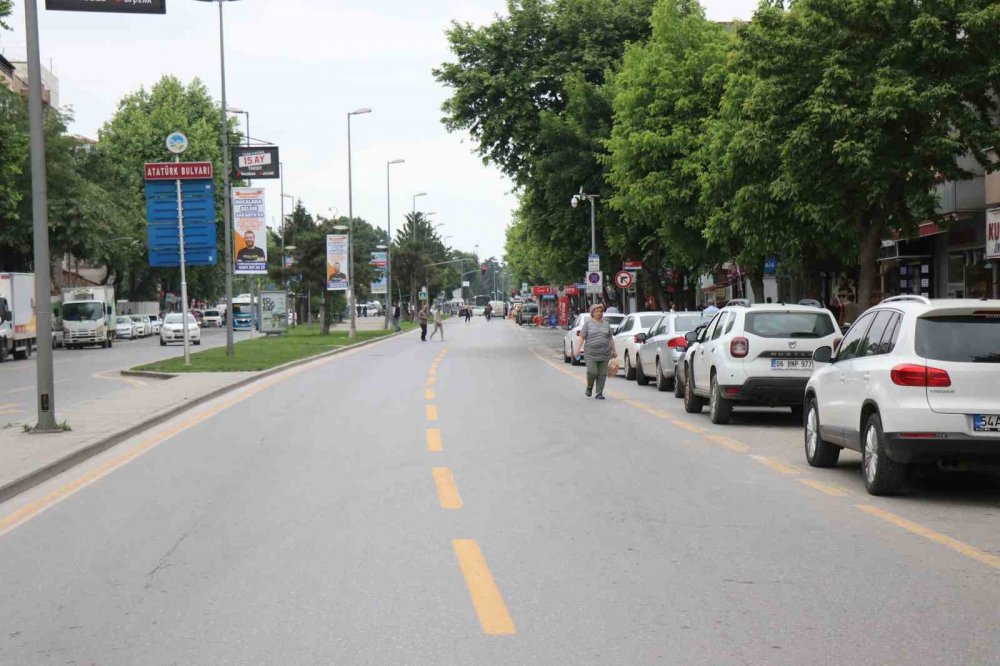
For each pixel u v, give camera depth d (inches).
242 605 237.3
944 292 1144.8
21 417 707.4
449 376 1048.8
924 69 725.9
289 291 3051.2
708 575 263.4
